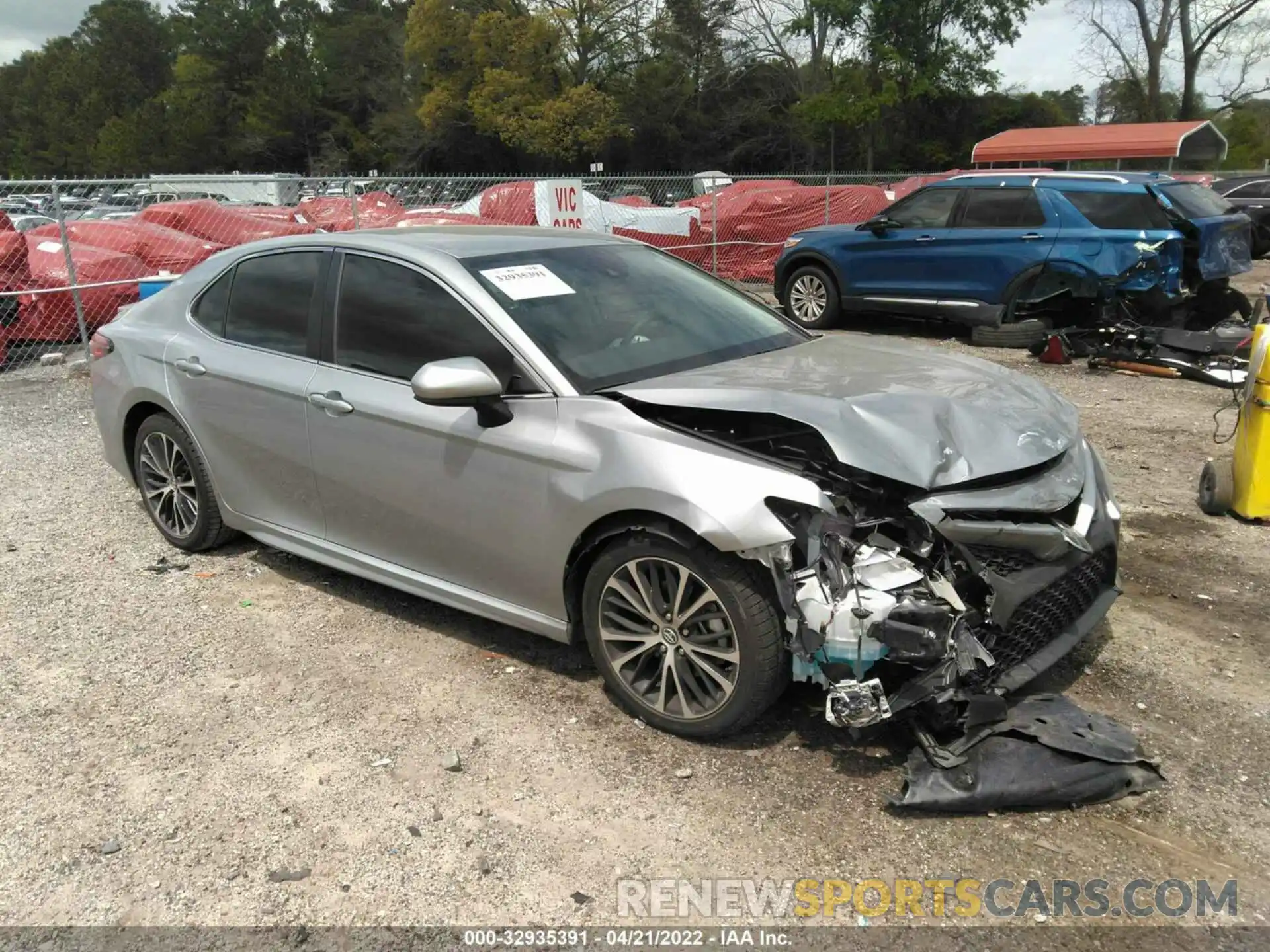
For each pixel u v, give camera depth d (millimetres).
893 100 51188
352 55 78812
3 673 3930
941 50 54656
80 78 102562
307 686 3807
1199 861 2799
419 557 3990
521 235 4484
